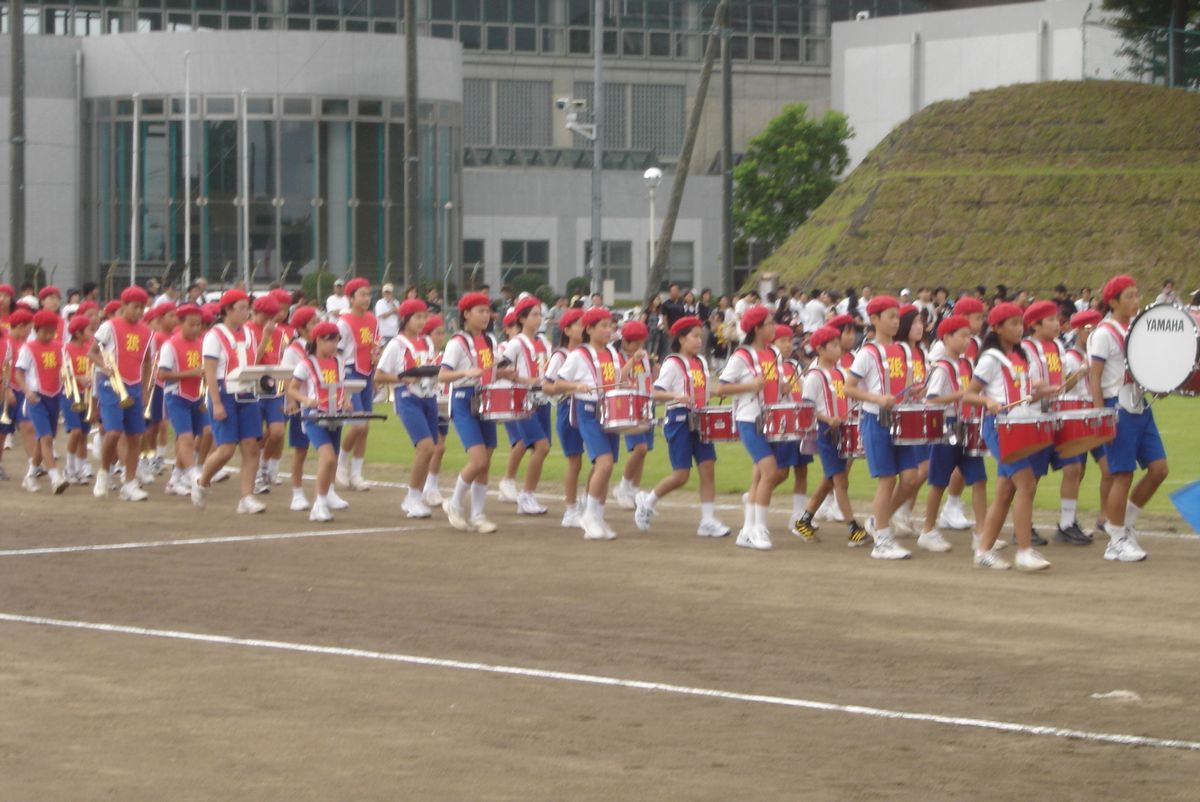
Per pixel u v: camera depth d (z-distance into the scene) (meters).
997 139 71.75
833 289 66.19
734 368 18.36
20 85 43.62
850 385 17.52
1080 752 9.90
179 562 17.00
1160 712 10.84
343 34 73.38
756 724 10.48
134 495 22.48
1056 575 16.30
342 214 73.88
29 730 10.23
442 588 15.48
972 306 19.34
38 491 23.67
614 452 19.05
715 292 91.06
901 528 19.28
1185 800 8.99
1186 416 35.88
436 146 76.19
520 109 93.31
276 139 72.81
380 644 12.88
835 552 17.97
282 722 10.46
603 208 89.62
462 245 84.69
